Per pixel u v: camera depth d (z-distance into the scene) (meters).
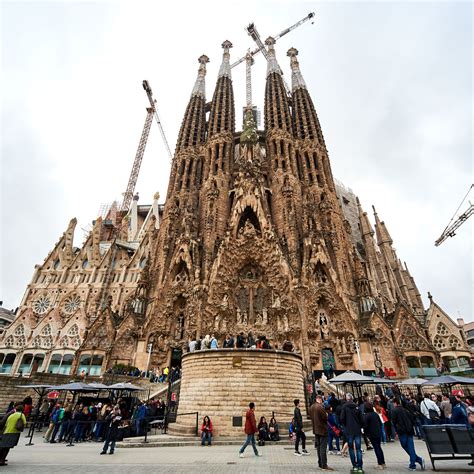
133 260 80.00
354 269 56.50
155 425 25.89
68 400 28.28
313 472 11.48
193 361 25.64
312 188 65.88
